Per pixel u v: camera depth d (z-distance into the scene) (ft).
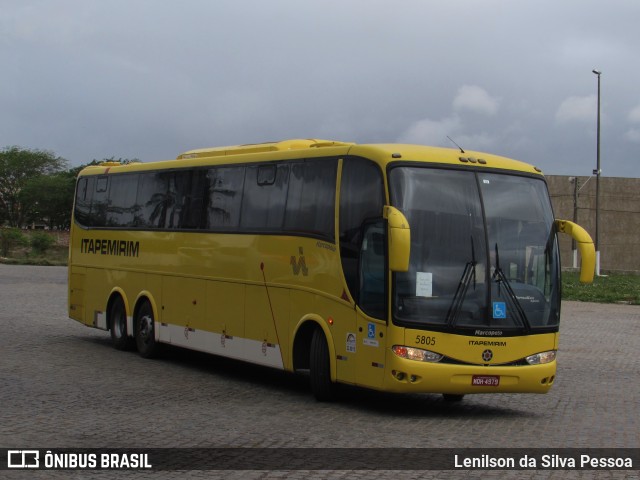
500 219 43.42
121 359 60.70
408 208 41.78
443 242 41.91
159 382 50.93
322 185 46.37
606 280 180.86
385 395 49.42
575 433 38.52
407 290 40.88
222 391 48.37
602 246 260.21
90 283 69.97
